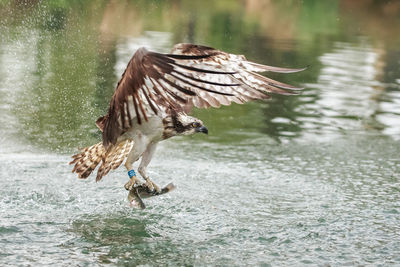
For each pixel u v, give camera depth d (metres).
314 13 41.19
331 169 13.36
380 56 25.94
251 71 9.48
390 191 12.02
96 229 9.70
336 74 22.20
